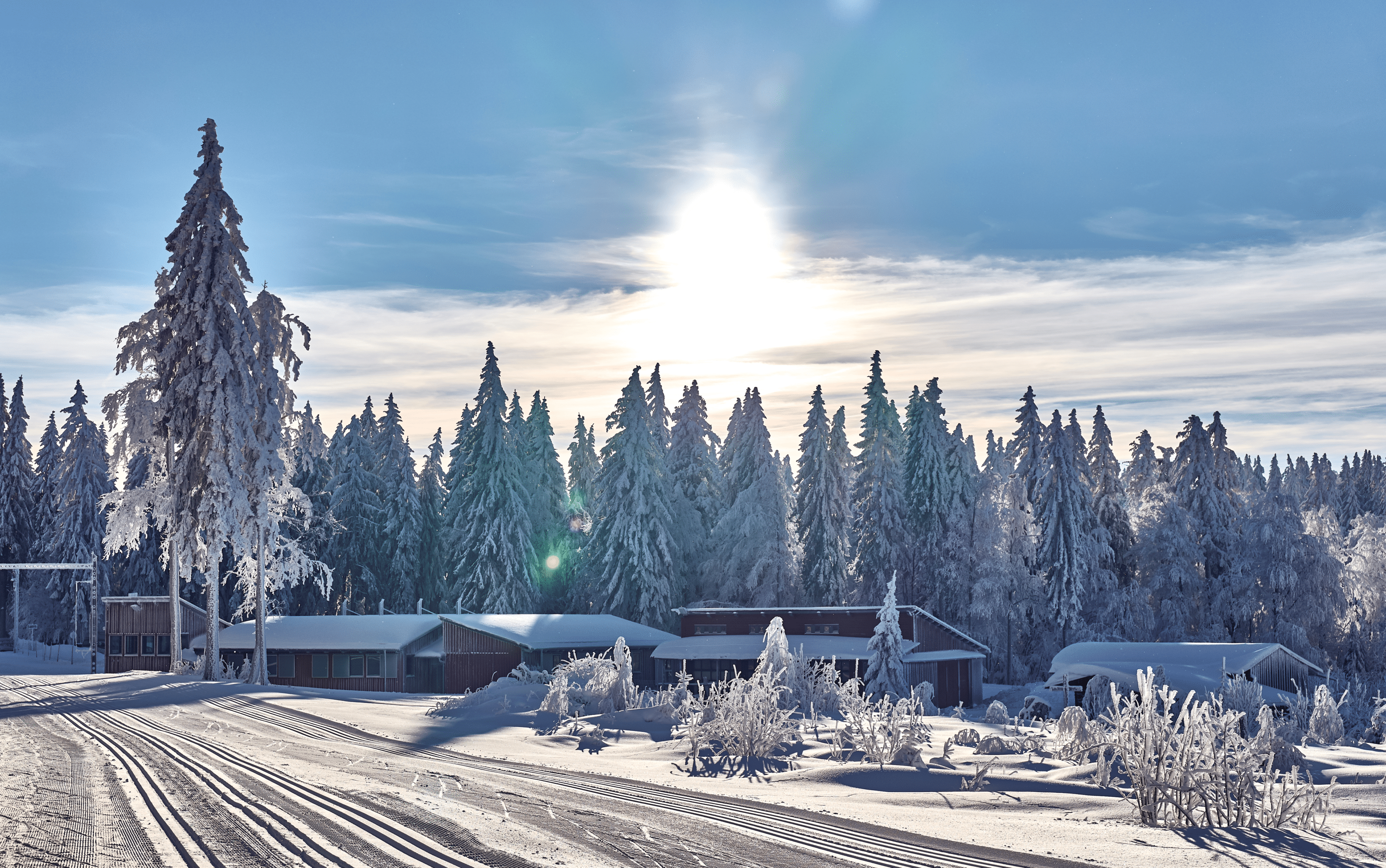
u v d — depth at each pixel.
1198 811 15.67
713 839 12.68
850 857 11.86
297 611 77.00
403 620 58.00
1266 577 60.78
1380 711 33.38
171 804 12.82
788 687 32.78
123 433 44.81
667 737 26.00
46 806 12.09
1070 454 63.94
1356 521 69.19
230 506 41.47
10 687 38.59
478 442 70.44
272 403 44.44
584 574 71.62
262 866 9.68
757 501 67.19
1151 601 65.12
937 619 50.03
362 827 11.82
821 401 69.00
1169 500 65.56
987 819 15.30
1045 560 63.50
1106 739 18.05
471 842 11.38
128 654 60.62
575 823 13.24
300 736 24.23
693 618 54.75
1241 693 33.97
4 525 83.69
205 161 42.91
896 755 20.91
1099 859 12.33
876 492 67.69
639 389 68.00
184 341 42.62
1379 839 14.18
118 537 44.31
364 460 81.50
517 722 28.62
